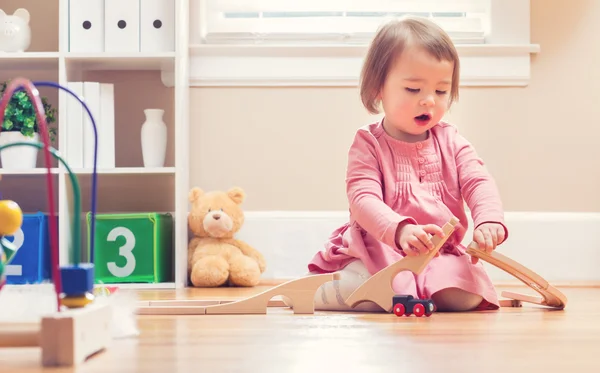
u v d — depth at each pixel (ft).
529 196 8.46
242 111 8.50
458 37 8.59
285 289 4.71
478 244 4.89
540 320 4.28
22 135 7.72
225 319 4.33
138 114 8.54
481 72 8.42
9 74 8.54
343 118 8.50
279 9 8.84
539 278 4.90
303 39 8.62
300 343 3.26
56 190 7.97
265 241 8.26
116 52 7.72
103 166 7.70
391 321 4.22
